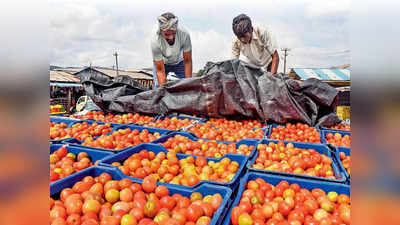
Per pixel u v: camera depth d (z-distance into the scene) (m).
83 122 5.06
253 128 4.52
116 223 1.88
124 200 2.23
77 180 2.50
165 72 7.27
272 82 4.44
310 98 4.53
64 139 3.77
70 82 20.94
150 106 5.35
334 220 1.97
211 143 3.83
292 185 2.47
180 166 3.15
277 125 4.77
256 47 6.67
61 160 3.04
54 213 1.93
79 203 2.04
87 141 3.72
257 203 2.18
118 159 3.08
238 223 1.96
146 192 2.38
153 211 1.98
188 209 1.99
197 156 3.29
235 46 7.14
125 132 4.39
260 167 2.93
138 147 3.48
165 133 4.33
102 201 2.22
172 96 5.12
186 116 5.61
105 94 5.76
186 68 7.25
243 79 4.60
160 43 6.32
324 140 3.96
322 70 21.84
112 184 2.36
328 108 4.70
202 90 4.77
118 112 5.86
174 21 5.79
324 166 2.83
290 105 4.36
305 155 3.21
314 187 2.48
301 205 2.18
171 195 2.38
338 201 2.28
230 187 2.43
